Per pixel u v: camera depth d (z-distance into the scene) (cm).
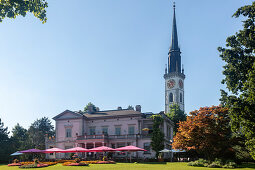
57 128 6631
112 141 6078
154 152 5694
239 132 3700
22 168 3497
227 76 3428
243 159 4003
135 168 3058
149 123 6106
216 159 3519
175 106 10162
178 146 3831
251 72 2581
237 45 3391
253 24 3162
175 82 15800
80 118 6462
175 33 16562
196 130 3578
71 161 4562
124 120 6275
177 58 16212
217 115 3631
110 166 3456
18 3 1218
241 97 2645
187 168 3050
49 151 4616
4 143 7094
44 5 1310
